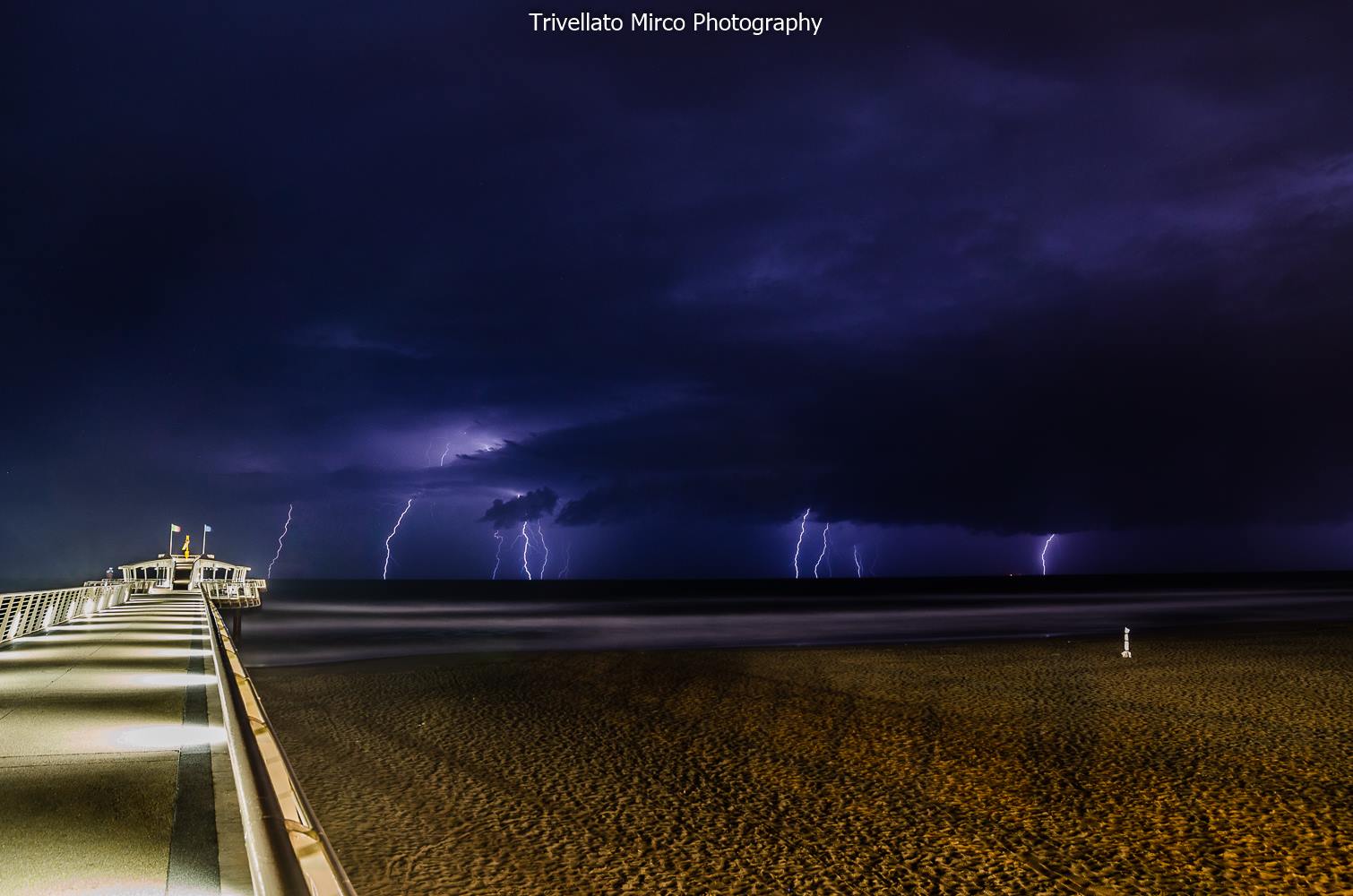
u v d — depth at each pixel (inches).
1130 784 596.4
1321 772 627.2
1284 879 437.7
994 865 451.5
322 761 651.5
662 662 1233.4
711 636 1825.8
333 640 1750.7
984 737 737.6
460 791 569.6
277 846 160.6
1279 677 1058.7
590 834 487.8
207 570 2513.5
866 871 440.8
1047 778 610.5
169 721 412.8
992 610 2910.9
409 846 465.7
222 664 435.8
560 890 411.2
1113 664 1184.8
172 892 204.7
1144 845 482.0
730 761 654.5
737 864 447.2
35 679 557.0
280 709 871.7
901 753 680.4
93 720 414.6
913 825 509.0
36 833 246.7
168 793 287.9
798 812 531.8
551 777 606.5
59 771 315.3
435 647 1568.7
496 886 413.7
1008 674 1096.8
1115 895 417.1
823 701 909.2
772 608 3233.3
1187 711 852.6
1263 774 622.2
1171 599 3801.7
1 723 406.9
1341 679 1043.3
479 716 829.8
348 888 167.8
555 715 834.2
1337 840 489.7
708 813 528.1
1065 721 800.3
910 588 6525.6
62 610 1074.7
